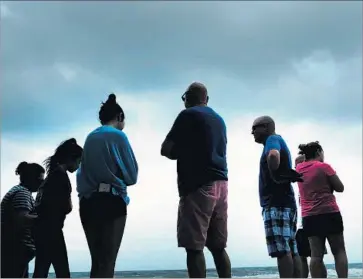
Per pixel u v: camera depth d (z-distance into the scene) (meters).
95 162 2.76
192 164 2.94
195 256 2.83
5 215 3.43
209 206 2.90
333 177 3.97
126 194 2.82
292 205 3.46
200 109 3.08
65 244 3.19
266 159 3.49
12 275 3.35
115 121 3.01
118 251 2.73
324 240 3.97
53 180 3.22
